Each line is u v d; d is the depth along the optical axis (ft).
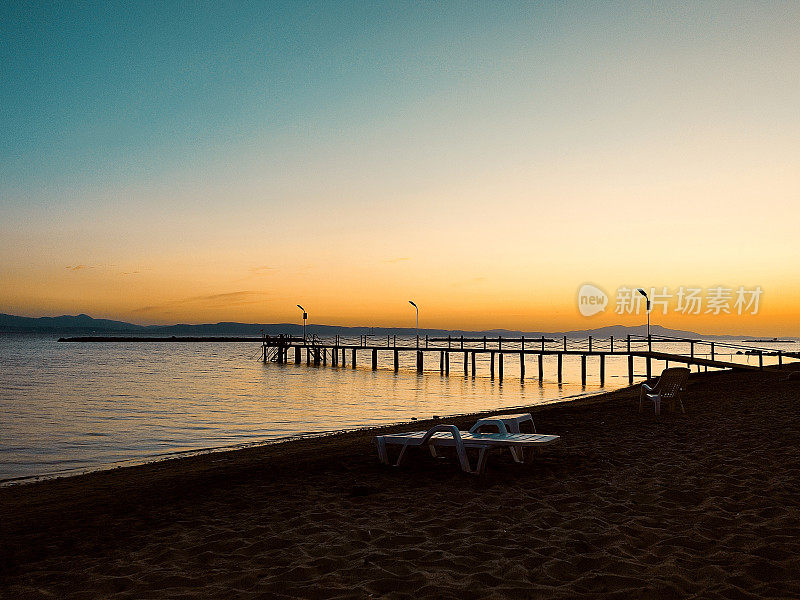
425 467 26.18
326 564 14.05
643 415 44.65
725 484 20.85
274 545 15.80
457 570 13.33
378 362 276.41
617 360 289.74
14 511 24.45
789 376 81.41
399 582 12.62
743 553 13.74
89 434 57.21
